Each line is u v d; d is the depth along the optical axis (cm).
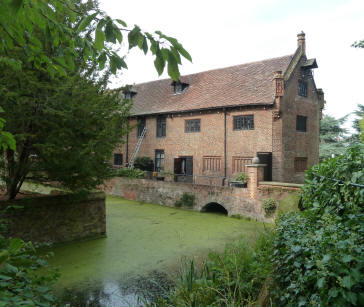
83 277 662
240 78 1945
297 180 1738
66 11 209
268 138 1628
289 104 1692
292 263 329
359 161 304
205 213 1448
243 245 626
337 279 220
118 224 1187
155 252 843
